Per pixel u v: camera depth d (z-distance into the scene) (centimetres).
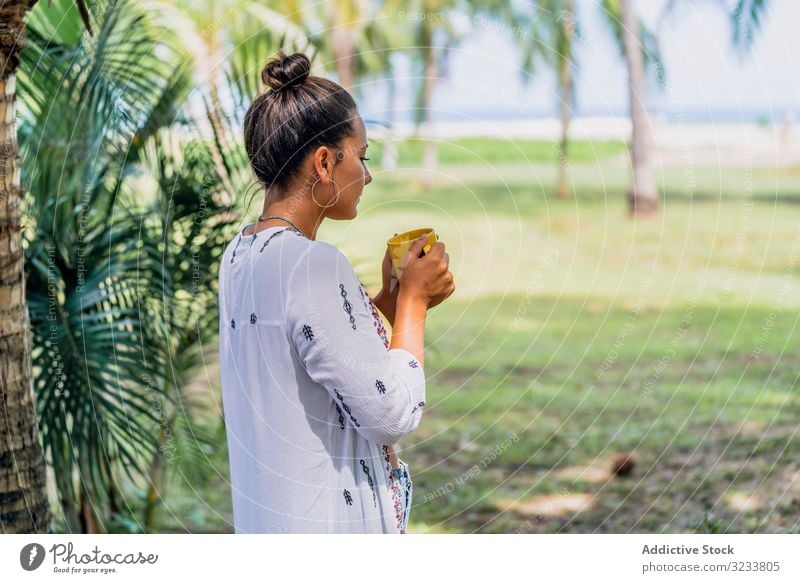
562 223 1024
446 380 601
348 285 135
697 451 431
